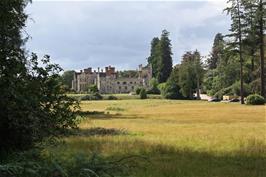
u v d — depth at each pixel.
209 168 14.58
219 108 69.94
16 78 13.30
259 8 83.38
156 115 52.75
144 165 14.70
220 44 126.31
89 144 20.70
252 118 45.03
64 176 9.84
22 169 9.50
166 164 15.05
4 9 13.48
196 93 145.12
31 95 13.16
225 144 21.05
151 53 179.12
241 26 84.94
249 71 100.88
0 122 13.20
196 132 28.27
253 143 21.06
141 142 21.91
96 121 40.91
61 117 13.95
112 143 21.34
